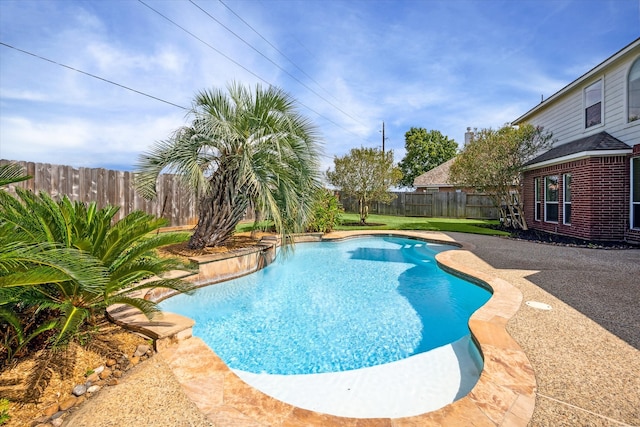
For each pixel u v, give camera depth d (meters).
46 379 2.35
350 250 9.55
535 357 2.74
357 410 2.48
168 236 3.34
